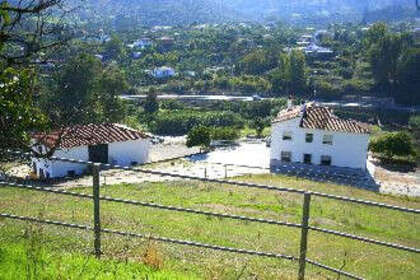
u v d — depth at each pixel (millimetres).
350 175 57844
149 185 37344
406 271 17828
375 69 152375
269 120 113688
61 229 12469
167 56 198500
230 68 187125
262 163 61625
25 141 8602
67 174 52312
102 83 83188
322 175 56469
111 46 179875
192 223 20938
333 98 146750
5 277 7301
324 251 19234
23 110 8227
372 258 19391
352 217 29922
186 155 66188
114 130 59000
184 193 33375
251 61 179875
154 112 120000
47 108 9039
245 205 29438
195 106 134875
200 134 69875
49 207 18328
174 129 108000
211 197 31734
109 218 17422
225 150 70938
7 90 8094
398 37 151625
